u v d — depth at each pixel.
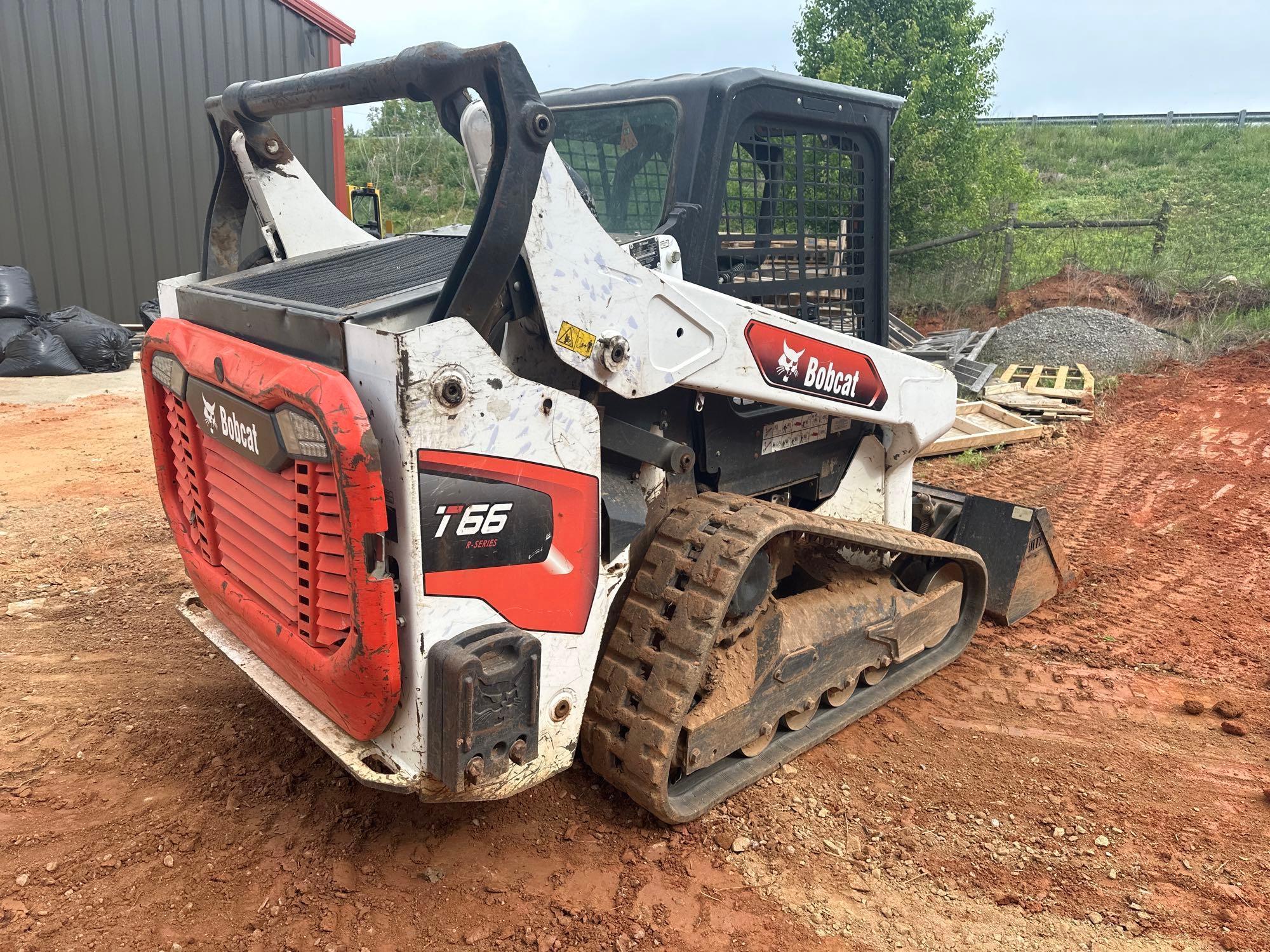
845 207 3.56
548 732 2.53
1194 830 3.07
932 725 3.67
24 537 5.11
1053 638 4.48
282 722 3.37
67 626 4.09
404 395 2.05
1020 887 2.76
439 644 2.23
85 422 7.60
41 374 9.16
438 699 2.22
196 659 3.84
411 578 2.18
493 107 2.15
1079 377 10.50
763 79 3.05
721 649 2.98
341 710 2.37
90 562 4.80
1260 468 7.49
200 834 2.78
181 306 3.04
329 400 2.08
